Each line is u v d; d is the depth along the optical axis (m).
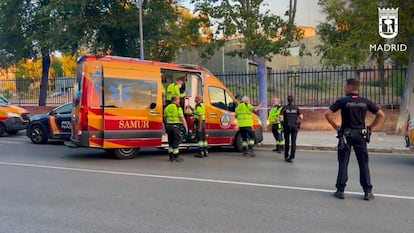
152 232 5.56
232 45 26.83
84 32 23.64
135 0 23.62
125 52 24.86
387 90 20.86
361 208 6.76
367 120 18.98
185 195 7.60
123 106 12.09
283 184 8.61
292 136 11.82
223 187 8.29
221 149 14.89
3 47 27.17
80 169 10.42
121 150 12.29
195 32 19.44
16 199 7.32
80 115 11.73
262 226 5.80
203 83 13.70
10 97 29.31
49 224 5.92
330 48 18.58
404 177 9.43
